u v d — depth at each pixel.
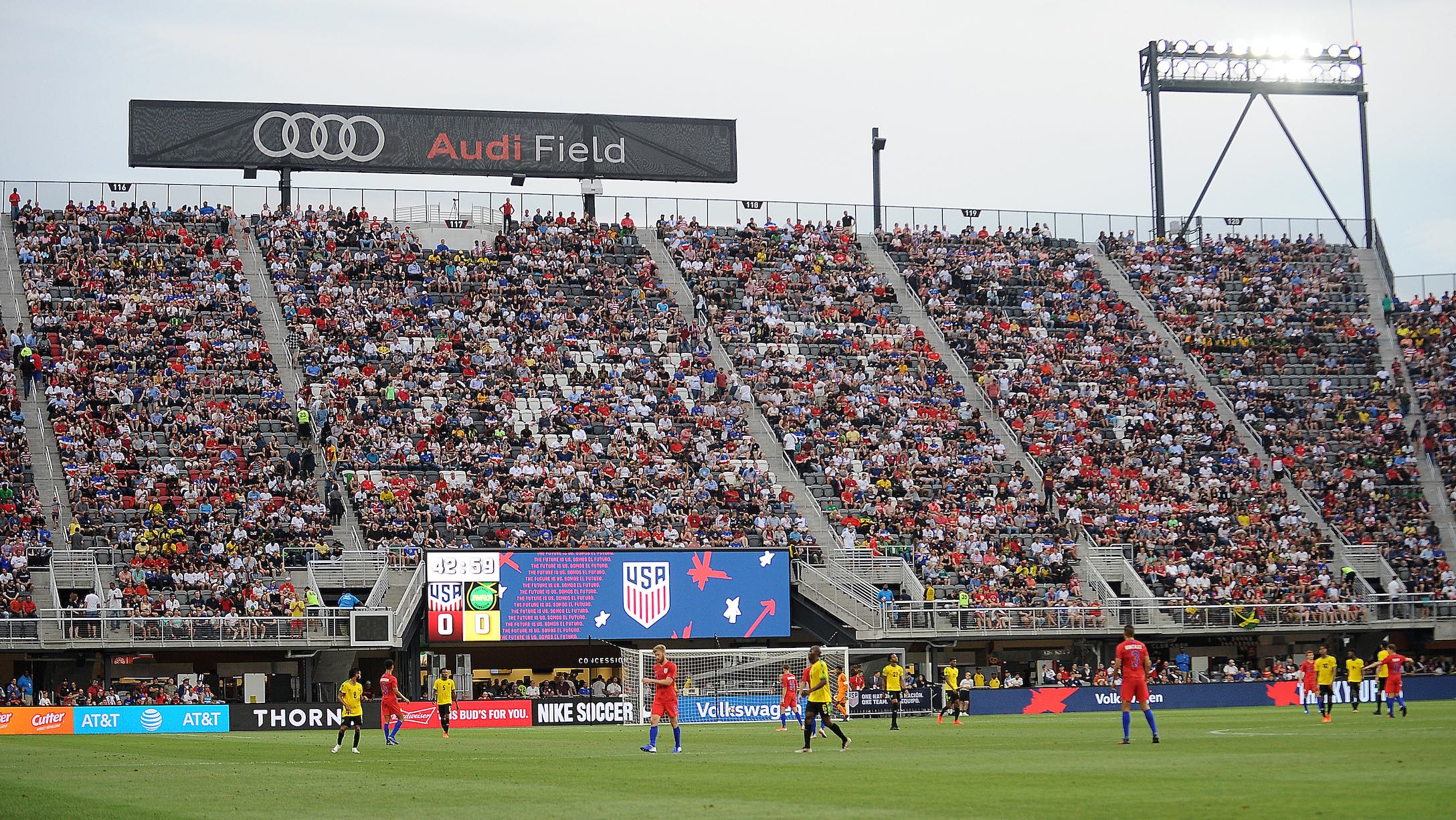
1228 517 72.06
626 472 67.00
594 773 28.58
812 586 63.66
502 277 77.19
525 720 55.12
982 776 25.75
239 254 75.69
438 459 66.19
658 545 63.62
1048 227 89.12
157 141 79.00
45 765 33.19
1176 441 75.56
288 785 26.94
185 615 57.50
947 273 84.00
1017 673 66.56
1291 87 93.50
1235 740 34.66
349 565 60.72
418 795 24.56
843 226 87.00
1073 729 43.38
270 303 73.81
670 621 60.94
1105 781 24.22
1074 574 67.31
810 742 37.06
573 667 63.06
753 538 65.19
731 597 61.59
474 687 61.50
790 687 47.12
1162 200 92.75
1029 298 83.62
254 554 60.44
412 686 58.97
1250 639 68.62
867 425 73.06
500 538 62.47
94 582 58.78
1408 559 72.06
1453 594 69.94
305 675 58.66
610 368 73.12
